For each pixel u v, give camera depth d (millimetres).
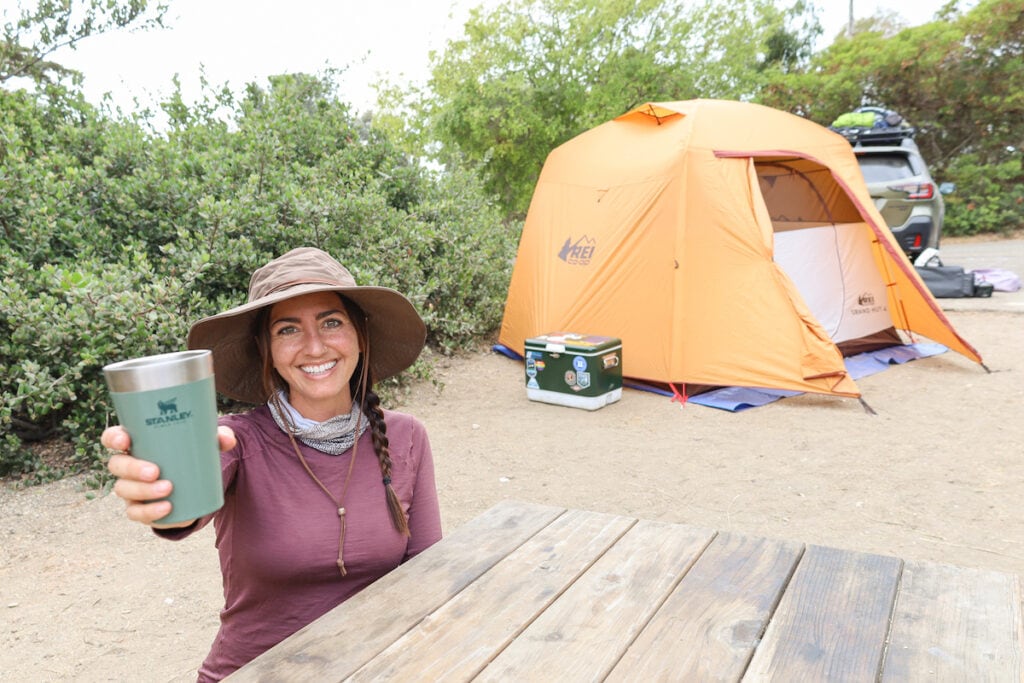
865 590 1426
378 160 7996
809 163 6520
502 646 1279
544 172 7414
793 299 5781
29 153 6109
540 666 1216
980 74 17203
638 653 1241
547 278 6879
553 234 6949
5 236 5070
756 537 1688
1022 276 11195
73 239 5211
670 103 6734
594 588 1467
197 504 1045
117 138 6145
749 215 5910
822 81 18688
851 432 5145
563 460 4871
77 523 3973
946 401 5699
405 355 1943
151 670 2779
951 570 1501
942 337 6730
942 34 17109
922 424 5230
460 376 6875
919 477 4355
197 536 3871
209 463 1057
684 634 1293
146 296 4602
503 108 14555
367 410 1788
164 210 5742
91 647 2934
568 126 15109
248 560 1677
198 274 4992
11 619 3127
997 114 17406
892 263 6898
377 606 1425
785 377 5734
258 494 1669
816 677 1158
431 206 7301
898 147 9766
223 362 1804
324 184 6578
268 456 1688
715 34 16266
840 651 1226
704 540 1676
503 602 1426
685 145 6082
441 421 5707
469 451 5074
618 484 4453
